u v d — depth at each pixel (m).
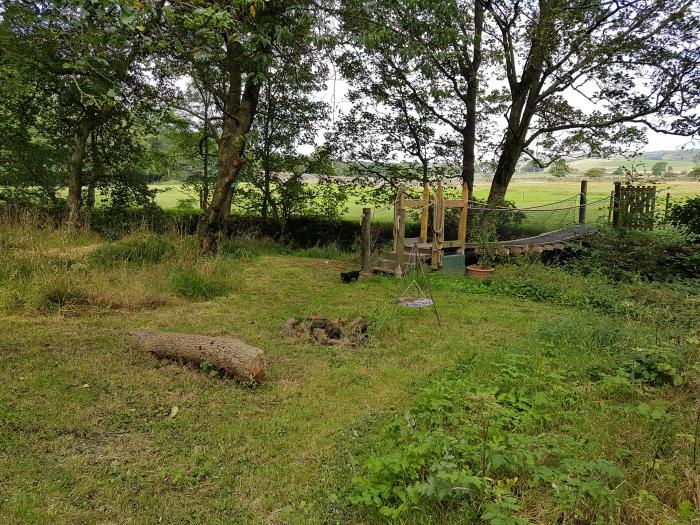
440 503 2.55
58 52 9.62
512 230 15.28
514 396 3.81
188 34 7.03
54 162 14.32
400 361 5.07
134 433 3.48
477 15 14.03
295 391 4.25
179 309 6.95
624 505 2.42
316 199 17.50
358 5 8.73
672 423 3.28
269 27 7.75
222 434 3.49
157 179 17.23
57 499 2.71
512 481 2.62
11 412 3.64
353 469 3.02
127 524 2.55
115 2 3.85
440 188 9.77
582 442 3.02
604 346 5.31
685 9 11.14
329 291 8.38
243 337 5.74
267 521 2.60
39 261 7.39
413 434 3.10
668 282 9.09
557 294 8.16
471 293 8.54
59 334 5.46
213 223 10.93
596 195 16.42
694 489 2.54
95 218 13.93
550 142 15.25
